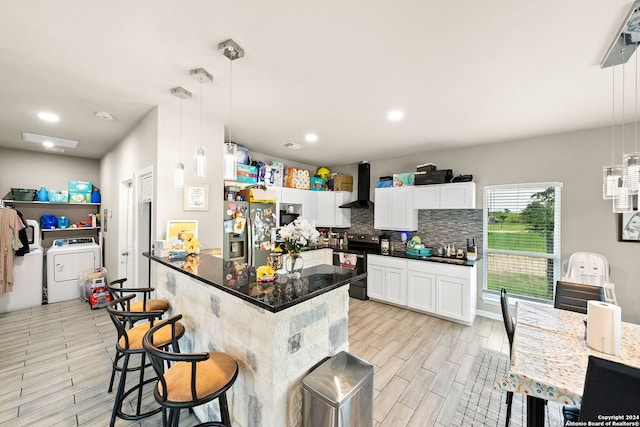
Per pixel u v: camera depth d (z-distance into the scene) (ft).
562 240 10.46
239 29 4.83
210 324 5.68
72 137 11.74
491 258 12.20
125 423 5.74
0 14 4.39
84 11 4.36
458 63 5.86
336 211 16.94
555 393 3.67
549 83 6.65
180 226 8.60
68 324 10.73
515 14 4.35
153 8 4.31
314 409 4.17
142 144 9.42
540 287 10.99
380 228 14.89
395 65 5.98
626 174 5.34
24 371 7.54
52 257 13.34
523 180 11.36
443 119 9.27
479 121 9.39
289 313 4.40
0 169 13.61
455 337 10.03
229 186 11.64
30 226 13.15
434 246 13.78
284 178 15.51
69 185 15.17
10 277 11.82
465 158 12.92
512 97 7.48
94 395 6.59
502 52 5.43
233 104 8.20
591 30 4.70
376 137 11.51
